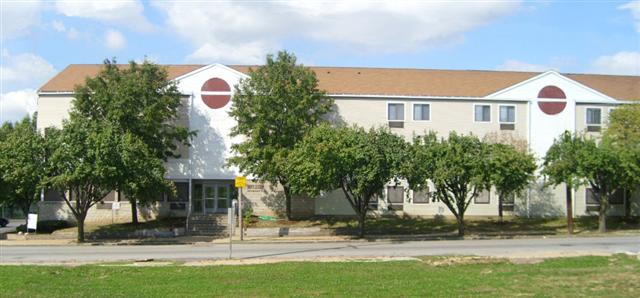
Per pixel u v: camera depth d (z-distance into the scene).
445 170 33.31
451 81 46.34
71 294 13.55
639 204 44.62
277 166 35.75
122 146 32.56
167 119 39.91
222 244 30.98
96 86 37.12
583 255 20.58
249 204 43.34
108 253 25.38
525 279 14.71
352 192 33.88
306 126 37.69
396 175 32.81
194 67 47.28
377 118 43.41
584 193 44.41
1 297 13.29
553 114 44.53
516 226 39.94
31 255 24.88
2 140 38.19
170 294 13.32
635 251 22.38
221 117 42.72
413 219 42.25
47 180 31.31
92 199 35.03
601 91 46.22
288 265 18.36
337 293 13.05
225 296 12.97
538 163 43.72
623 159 34.41
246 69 46.84
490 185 34.03
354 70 48.19
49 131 33.66
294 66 38.94
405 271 16.59
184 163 42.41
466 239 31.73
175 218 42.25
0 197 36.84
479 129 43.94
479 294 12.68
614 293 12.76
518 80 46.50
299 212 43.03
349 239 33.72
